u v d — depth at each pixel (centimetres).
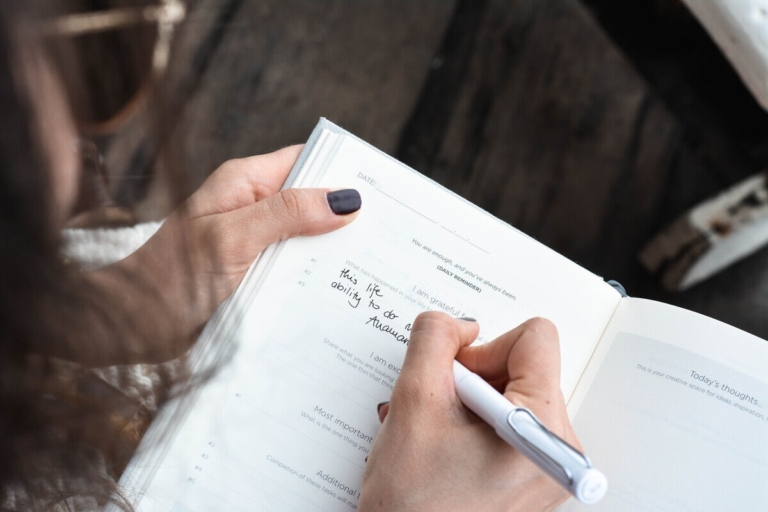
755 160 77
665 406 50
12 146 25
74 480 44
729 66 72
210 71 112
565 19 113
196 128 110
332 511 47
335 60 113
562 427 43
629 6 74
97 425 44
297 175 52
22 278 28
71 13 29
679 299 104
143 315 44
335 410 49
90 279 40
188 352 48
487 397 41
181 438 47
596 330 52
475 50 113
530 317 51
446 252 51
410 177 51
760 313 101
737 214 91
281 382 49
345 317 50
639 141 110
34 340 31
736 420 49
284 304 49
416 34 114
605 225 108
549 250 51
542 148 111
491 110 112
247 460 48
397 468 43
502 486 43
